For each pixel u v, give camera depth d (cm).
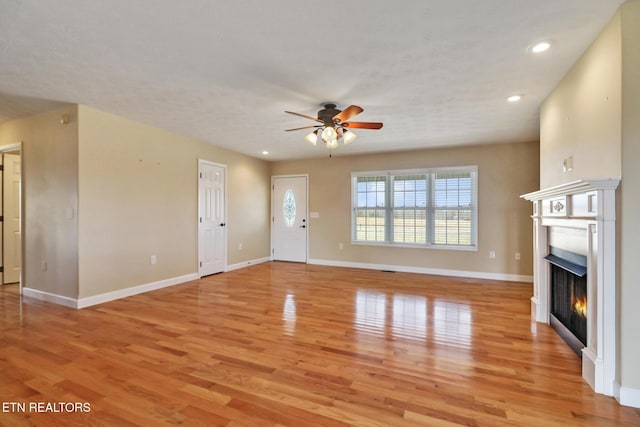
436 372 222
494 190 526
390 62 247
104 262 384
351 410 180
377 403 186
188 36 212
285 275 553
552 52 230
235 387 202
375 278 530
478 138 487
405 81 281
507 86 291
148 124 427
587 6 180
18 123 409
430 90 301
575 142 245
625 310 185
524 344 268
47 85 296
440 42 218
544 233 318
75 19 191
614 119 190
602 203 192
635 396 183
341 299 404
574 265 246
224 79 279
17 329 298
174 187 478
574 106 247
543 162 326
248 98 325
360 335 288
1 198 464
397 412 178
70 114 358
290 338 280
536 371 223
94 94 319
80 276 361
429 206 570
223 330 298
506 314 345
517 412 178
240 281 505
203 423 168
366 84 288
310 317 336
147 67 257
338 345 266
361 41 217
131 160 413
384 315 342
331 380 211
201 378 213
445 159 557
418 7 181
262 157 661
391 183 601
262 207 689
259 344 268
